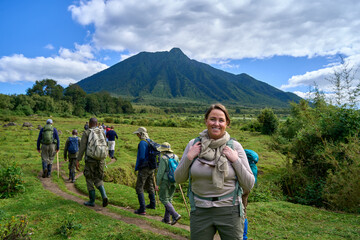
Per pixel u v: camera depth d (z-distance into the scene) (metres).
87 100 137.00
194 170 2.51
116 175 12.48
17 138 23.95
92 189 6.19
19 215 5.34
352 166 8.10
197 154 2.55
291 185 11.16
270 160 19.16
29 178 8.58
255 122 48.59
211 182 2.48
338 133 10.34
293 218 6.69
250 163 4.06
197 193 2.55
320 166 10.43
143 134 6.36
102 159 6.14
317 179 10.27
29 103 92.06
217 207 2.47
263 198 9.48
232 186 2.51
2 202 6.18
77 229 4.81
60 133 31.73
